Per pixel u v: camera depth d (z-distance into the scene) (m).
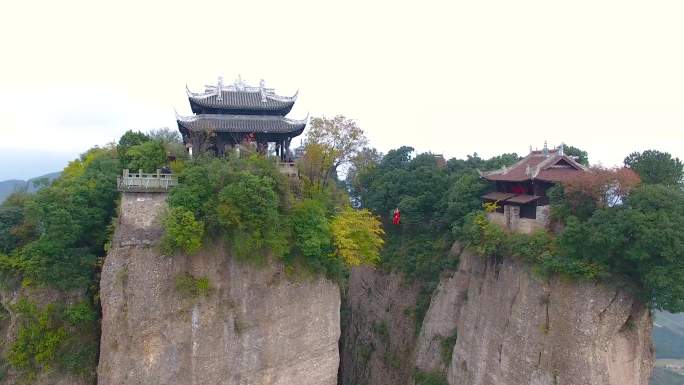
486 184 46.59
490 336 37.56
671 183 34.72
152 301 27.97
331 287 32.91
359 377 53.97
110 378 27.50
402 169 60.59
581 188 32.28
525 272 34.69
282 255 30.09
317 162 38.78
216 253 29.14
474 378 38.78
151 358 27.80
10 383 29.23
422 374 44.84
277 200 29.58
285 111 40.25
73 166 41.41
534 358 32.81
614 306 30.34
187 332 28.31
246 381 29.73
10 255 31.22
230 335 29.19
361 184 67.81
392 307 53.28
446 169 61.19
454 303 44.16
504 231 38.47
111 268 28.00
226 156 34.78
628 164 36.66
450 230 51.06
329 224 32.50
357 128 41.56
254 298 29.83
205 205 28.64
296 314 31.33
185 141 42.59
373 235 35.62
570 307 31.28
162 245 28.06
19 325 29.73
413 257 52.94
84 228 31.48
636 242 28.62
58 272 30.00
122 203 28.89
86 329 30.81
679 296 27.06
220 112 38.97
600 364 29.83
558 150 39.81
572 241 31.27
